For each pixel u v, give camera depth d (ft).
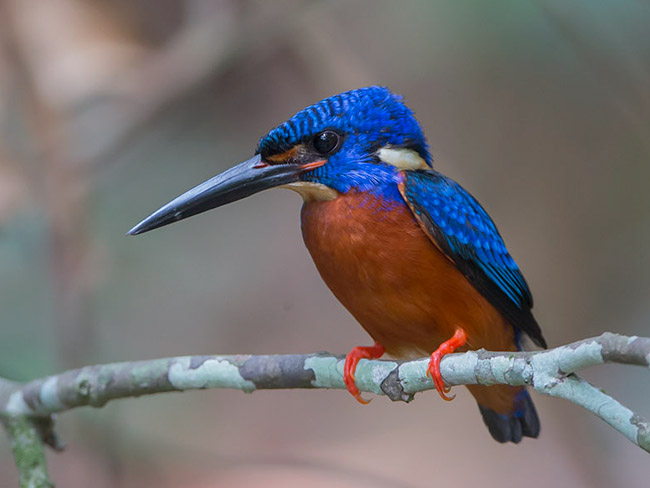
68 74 36.96
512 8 38.83
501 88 45.14
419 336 24.02
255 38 39.50
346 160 23.34
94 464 35.12
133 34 39.04
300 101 44.68
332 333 48.29
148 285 44.06
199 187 24.12
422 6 40.32
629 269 45.29
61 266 35.04
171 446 35.96
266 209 50.49
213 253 47.67
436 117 46.32
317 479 41.39
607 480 41.04
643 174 45.39
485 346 24.20
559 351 17.90
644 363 16.49
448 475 42.14
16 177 35.73
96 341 35.99
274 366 22.47
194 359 23.02
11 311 35.27
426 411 46.42
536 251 46.03
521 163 46.55
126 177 43.55
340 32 42.32
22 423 24.32
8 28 35.76
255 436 44.62
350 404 46.88
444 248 22.90
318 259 23.70
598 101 45.21
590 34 37.35
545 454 42.37
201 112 44.62
